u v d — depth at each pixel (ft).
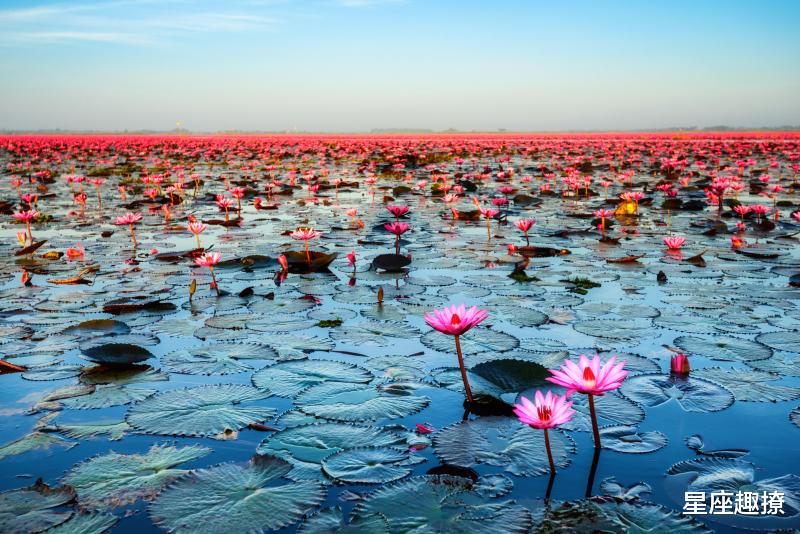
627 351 10.19
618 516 5.60
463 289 14.49
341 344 10.69
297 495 6.02
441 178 48.55
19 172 58.49
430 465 6.64
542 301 13.42
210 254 14.16
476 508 5.77
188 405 8.15
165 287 14.78
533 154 84.53
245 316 12.36
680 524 5.48
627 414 7.80
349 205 33.37
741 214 25.14
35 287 14.89
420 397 8.38
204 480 6.29
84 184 47.06
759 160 66.69
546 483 6.23
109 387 8.83
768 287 14.46
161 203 33.76
